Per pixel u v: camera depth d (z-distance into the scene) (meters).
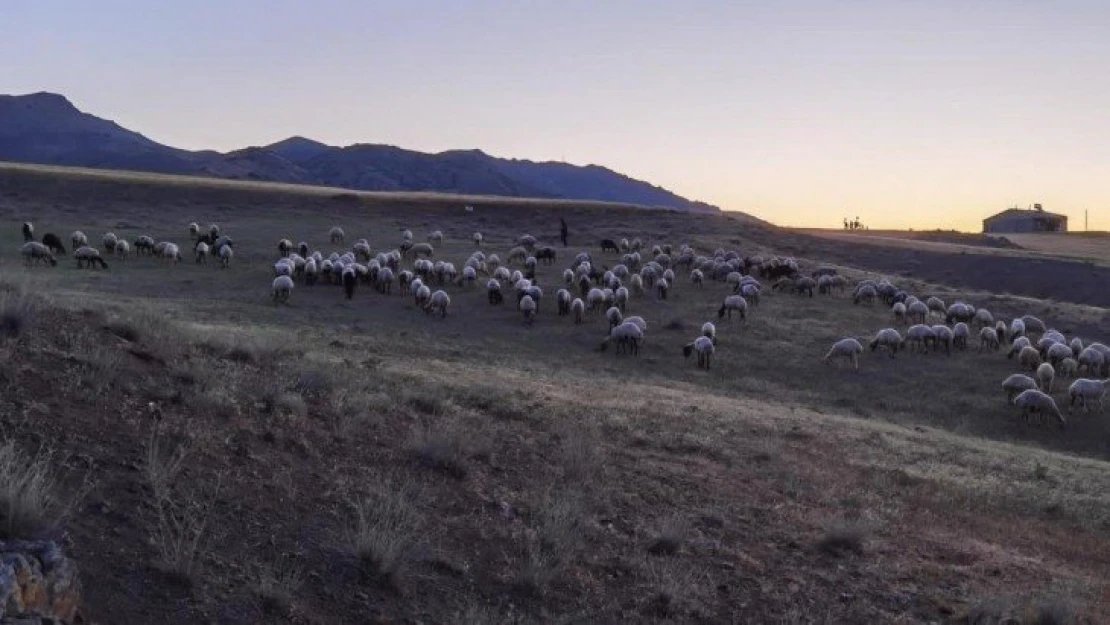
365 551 8.70
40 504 7.31
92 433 9.37
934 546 14.07
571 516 11.16
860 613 10.39
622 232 100.94
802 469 18.56
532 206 114.00
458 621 8.09
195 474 9.27
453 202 113.06
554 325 46.69
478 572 9.34
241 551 8.15
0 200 85.31
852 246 105.81
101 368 11.18
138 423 10.02
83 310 14.66
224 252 59.19
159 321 16.67
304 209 100.31
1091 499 20.11
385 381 18.53
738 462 17.77
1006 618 10.77
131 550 7.49
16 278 15.83
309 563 8.38
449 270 56.66
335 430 12.26
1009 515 17.86
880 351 45.44
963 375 42.06
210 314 36.53
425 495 10.91
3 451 7.68
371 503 9.98
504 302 51.69
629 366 38.88
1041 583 12.98
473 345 38.78
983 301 67.00
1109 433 34.91
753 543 12.24
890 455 22.36
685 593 9.84
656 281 59.56
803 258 94.94
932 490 18.81
